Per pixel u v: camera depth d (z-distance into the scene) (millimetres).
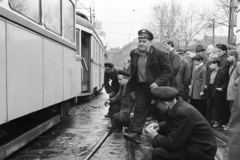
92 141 6516
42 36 6117
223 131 7535
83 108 12344
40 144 6223
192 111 3990
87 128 7996
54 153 5547
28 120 7445
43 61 6176
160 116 5883
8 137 6066
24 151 5668
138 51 6062
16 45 4805
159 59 5852
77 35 12102
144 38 5832
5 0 4441
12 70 4645
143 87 5992
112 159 5234
